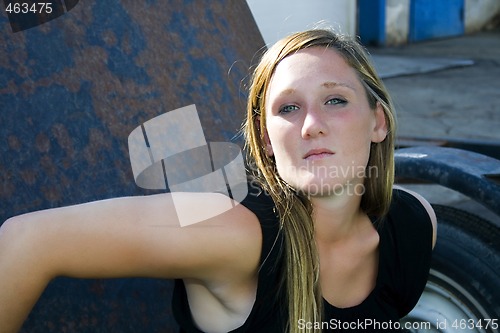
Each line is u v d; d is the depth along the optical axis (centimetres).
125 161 165
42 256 119
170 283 168
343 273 146
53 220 120
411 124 666
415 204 158
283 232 132
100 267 122
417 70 931
